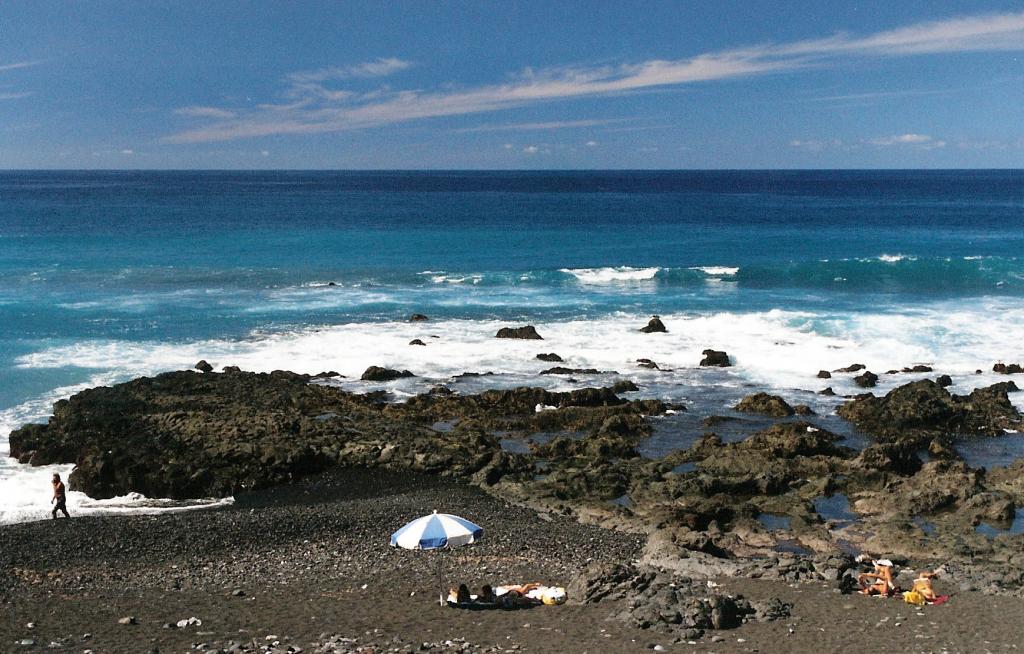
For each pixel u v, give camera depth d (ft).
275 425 108.37
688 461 105.09
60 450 103.96
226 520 86.07
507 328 165.37
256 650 51.52
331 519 86.58
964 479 91.97
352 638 54.70
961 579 69.15
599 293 207.92
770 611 59.26
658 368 146.10
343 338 161.89
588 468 101.60
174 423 108.78
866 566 71.77
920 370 144.15
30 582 69.82
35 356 145.89
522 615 59.67
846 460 103.86
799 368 146.72
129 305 186.70
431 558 75.56
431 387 135.23
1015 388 134.31
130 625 57.82
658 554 74.69
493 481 99.66
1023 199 589.73
